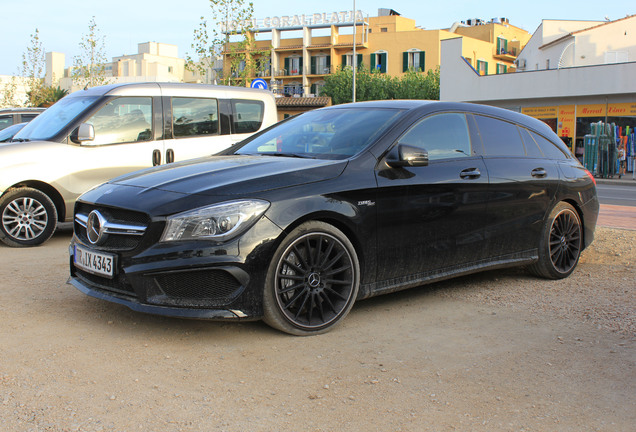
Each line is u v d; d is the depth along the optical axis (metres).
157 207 3.40
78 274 3.95
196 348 3.36
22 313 3.93
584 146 23.94
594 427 2.53
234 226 3.35
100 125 6.93
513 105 28.05
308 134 4.54
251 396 2.76
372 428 2.48
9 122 11.20
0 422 2.44
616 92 24.45
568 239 5.36
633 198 14.06
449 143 4.50
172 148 7.37
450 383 2.95
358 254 3.85
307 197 3.57
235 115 8.00
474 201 4.47
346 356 3.29
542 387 2.93
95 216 3.67
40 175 6.53
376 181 3.90
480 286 4.99
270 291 3.45
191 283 3.33
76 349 3.30
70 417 2.50
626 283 5.11
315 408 2.65
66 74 73.00
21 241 6.54
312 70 66.62
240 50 19.58
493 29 62.12
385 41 61.78
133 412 2.57
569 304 4.43
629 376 3.08
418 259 4.16
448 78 29.81
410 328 3.81
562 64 31.67
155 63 85.75
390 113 4.42
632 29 30.72
